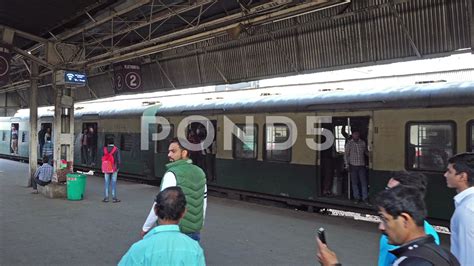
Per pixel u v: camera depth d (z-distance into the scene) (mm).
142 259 2643
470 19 8453
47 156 13555
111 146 12133
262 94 12438
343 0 7441
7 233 8164
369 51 10352
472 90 8055
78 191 12258
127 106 17609
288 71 12414
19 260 6469
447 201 8164
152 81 17531
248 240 7910
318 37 11219
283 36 11984
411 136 8828
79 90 23359
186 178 4672
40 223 9078
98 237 7957
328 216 10398
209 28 11203
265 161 11680
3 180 16734
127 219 9633
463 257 2949
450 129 8242
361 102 9695
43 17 11648
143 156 16094
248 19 9117
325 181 10641
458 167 3186
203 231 8617
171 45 11109
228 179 12727
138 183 16719
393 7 9289
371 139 9500
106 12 11234
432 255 2014
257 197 12312
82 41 13820
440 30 8984
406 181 2977
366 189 9719
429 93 8656
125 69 15203
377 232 8648
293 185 10977
